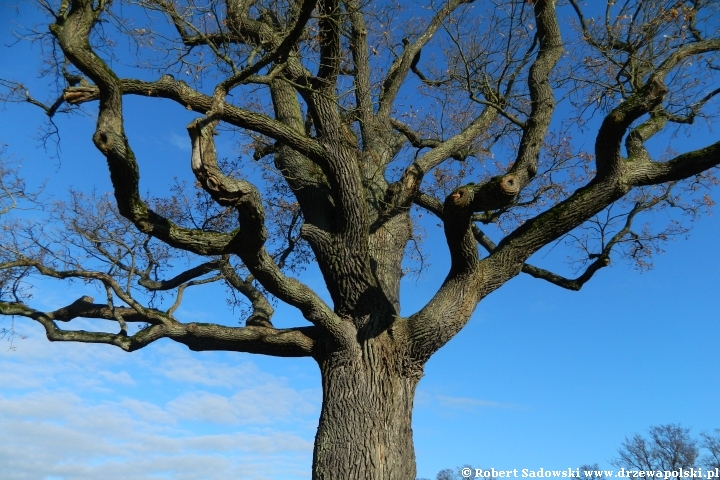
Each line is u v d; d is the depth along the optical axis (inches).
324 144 320.2
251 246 291.4
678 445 1009.5
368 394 322.3
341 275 336.2
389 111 420.2
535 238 322.0
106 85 260.1
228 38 361.4
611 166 305.1
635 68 359.3
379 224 376.5
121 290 352.2
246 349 354.0
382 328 333.4
